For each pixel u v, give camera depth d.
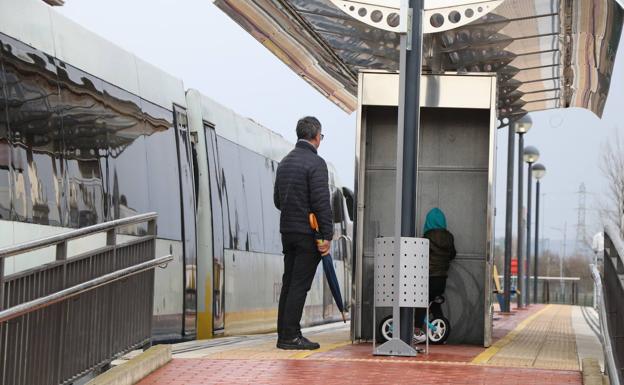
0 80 11.25
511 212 35.62
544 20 13.62
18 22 11.88
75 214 13.07
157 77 17.00
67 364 9.03
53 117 12.59
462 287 14.48
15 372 8.10
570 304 65.25
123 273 9.83
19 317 8.12
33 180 11.90
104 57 14.59
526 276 50.97
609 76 16.17
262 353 11.83
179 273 17.39
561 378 10.05
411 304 11.81
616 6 12.68
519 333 19.75
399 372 10.24
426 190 14.57
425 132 14.62
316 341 14.52
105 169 14.20
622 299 8.43
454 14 12.85
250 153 22.61
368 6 13.04
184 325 17.62
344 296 31.67
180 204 17.56
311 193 12.28
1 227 11.04
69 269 8.99
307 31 14.64
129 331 10.54
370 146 14.63
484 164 14.51
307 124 12.48
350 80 16.80
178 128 17.80
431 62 14.87
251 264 22.09
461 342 14.45
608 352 9.04
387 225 14.55
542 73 16.41
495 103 13.90
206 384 9.34
